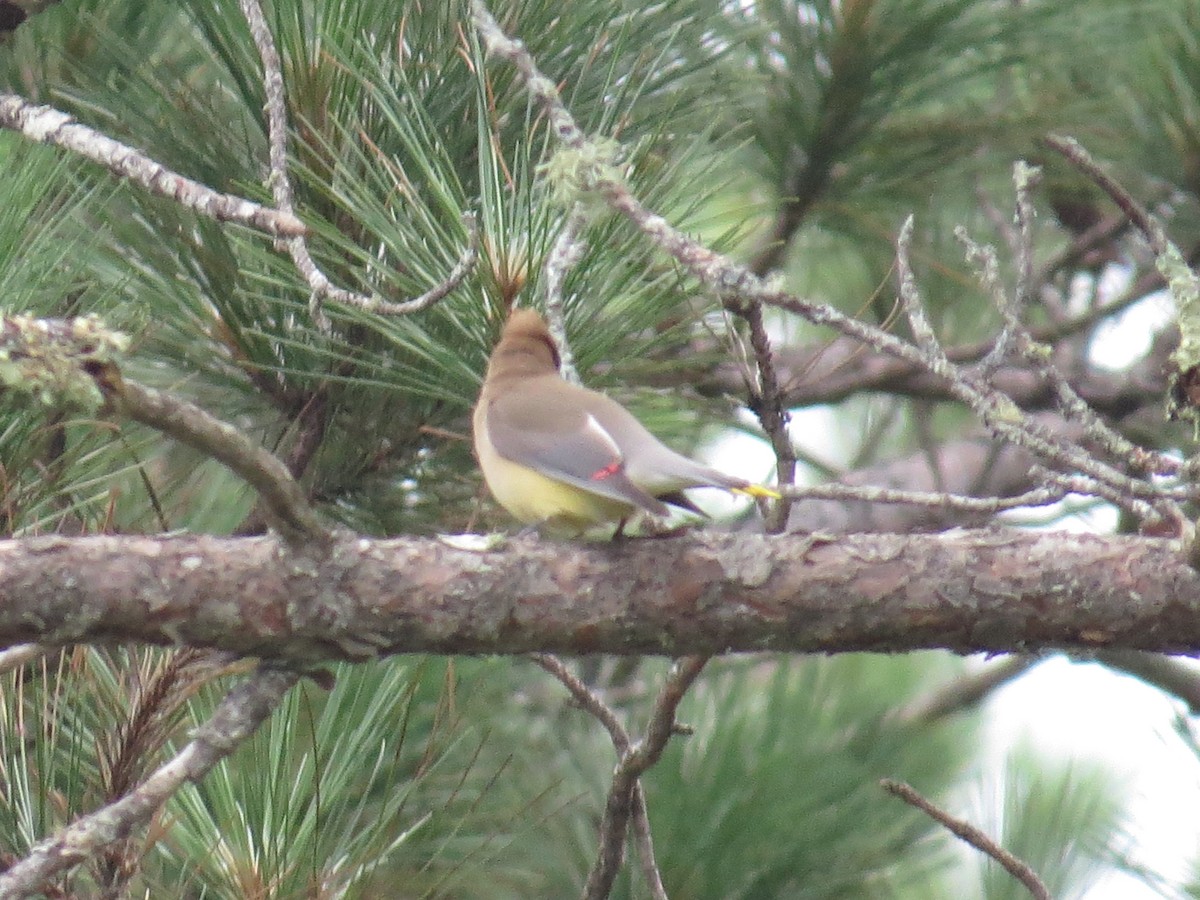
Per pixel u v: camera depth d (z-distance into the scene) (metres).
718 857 10.57
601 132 9.17
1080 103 12.64
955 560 7.17
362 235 8.88
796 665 12.58
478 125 8.56
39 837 7.57
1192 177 12.59
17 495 8.04
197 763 6.87
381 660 8.61
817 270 15.57
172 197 7.51
